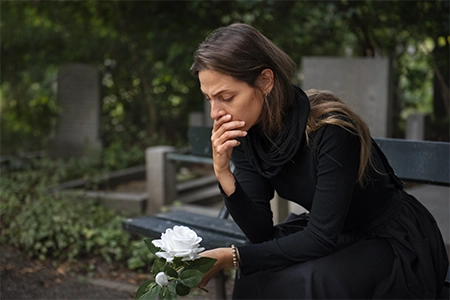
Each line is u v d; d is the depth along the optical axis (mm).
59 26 9789
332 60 6699
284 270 2074
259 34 2018
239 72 1925
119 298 3482
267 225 2266
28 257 4223
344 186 1993
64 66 8484
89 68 8344
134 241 4352
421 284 2072
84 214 4977
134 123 10141
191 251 1854
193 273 1843
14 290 3588
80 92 8422
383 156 2225
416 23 6820
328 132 1991
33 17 10047
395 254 2105
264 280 2105
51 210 4816
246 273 2072
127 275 3877
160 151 5832
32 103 10320
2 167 7293
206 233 2881
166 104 9898
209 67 1930
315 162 2049
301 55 8906
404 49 8344
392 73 6527
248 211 2203
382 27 7387
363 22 7281
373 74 6473
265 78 2004
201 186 7090
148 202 5957
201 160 5492
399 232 2135
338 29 8312
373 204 2156
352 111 2070
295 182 2139
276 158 2084
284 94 2020
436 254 2158
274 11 7723
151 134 9891
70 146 8469
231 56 1918
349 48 10203
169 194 5941
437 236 2197
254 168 2318
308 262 2051
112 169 7566
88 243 4223
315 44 8711
